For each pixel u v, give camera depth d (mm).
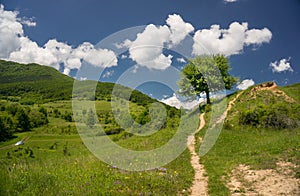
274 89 42844
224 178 14008
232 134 27641
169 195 11102
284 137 23328
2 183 9781
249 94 41969
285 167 14203
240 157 18391
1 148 50531
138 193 10852
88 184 11391
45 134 64375
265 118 31469
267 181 12539
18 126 76562
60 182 11258
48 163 16062
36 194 9672
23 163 14703
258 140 24625
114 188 11289
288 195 10547
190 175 14922
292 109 34344
